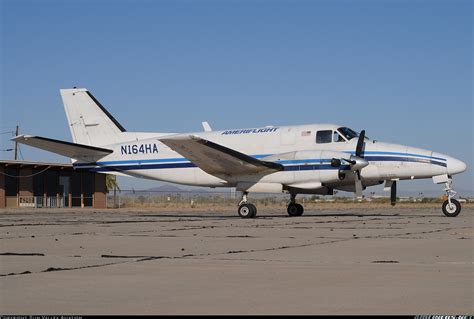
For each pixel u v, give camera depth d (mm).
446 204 25578
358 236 14703
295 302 6375
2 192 45812
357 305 6191
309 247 12023
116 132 29922
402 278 7914
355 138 25641
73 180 52375
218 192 61781
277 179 25391
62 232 16828
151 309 6043
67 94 30750
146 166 28844
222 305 6238
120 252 11250
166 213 35562
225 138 27734
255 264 9430
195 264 9445
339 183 25125
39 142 28375
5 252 11305
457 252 10945
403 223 20547
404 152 25031
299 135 26188
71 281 7785
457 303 6242
